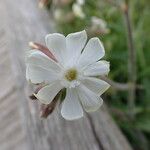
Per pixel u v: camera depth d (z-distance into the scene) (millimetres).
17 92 100
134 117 137
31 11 134
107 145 93
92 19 139
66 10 162
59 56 59
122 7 121
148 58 159
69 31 160
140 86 145
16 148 95
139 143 138
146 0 178
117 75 156
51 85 59
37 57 58
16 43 114
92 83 59
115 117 137
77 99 60
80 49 59
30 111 93
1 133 101
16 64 107
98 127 96
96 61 59
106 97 144
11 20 125
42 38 118
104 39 155
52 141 88
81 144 90
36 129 89
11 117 102
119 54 152
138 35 154
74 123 93
